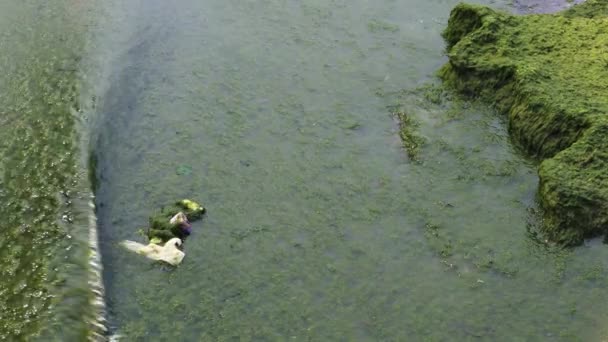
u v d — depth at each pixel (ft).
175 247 24.04
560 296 22.70
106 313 22.21
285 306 22.45
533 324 21.86
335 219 25.73
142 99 32.01
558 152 26.94
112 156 28.66
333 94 32.14
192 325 21.84
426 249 24.53
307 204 26.37
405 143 29.14
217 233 25.04
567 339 21.36
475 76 31.32
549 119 27.53
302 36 36.32
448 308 22.41
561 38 32.07
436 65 33.91
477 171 27.66
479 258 24.12
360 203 26.40
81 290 22.81
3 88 32.45
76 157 28.43
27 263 23.81
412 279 23.41
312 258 24.14
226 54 35.04
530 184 26.89
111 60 34.50
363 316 22.17
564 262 23.72
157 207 26.20
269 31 36.78
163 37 36.47
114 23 37.45
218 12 38.60
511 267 23.72
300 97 31.99
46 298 22.50
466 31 34.19
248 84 32.89
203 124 30.45
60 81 32.96
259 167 28.09
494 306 22.47
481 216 25.73
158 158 28.58
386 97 31.89
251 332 21.62
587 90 28.58
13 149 28.84
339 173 27.78
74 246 24.41
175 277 23.38
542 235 24.79
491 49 31.78
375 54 34.78
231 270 23.63
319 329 21.74
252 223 25.50
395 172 27.84
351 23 37.32
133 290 22.95
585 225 24.13
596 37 32.04
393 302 22.62
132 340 21.40
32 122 30.37
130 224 25.49
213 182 27.35
